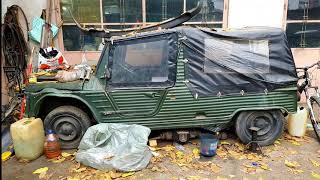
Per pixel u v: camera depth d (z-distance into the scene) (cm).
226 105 379
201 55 367
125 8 579
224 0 564
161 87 368
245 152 382
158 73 371
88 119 391
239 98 378
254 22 569
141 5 577
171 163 358
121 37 370
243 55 374
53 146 376
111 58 371
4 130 445
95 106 373
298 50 580
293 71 382
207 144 366
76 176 330
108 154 343
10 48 521
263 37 373
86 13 582
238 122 391
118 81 372
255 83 376
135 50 370
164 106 374
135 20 585
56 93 369
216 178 324
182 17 399
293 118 426
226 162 359
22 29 555
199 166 349
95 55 594
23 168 354
